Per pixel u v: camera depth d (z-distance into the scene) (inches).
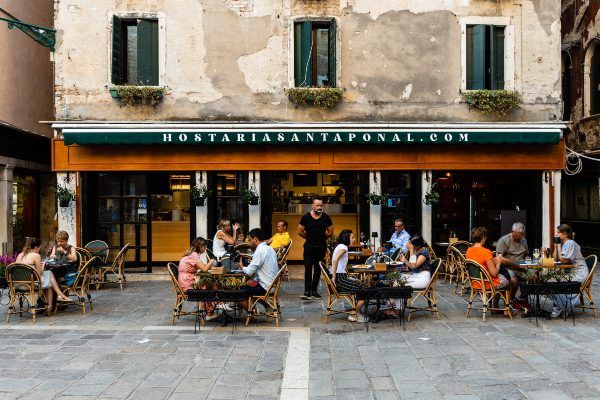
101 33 513.3
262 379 232.2
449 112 525.7
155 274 525.0
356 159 523.8
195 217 522.3
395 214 537.0
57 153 512.4
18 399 209.2
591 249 711.7
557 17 531.2
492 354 262.5
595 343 279.7
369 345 283.1
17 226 630.5
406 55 524.7
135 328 324.5
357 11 522.3
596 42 651.5
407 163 524.7
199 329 320.5
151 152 516.4
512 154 528.4
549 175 533.3
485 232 350.6
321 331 314.7
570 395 207.0
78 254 419.2
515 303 362.3
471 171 547.2
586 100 672.4
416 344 283.4
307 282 410.6
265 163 519.8
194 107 518.9
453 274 476.7
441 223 585.9
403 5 524.1
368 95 523.8
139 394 215.0
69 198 506.6
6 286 356.2
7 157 584.1
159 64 515.8
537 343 280.7
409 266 354.9
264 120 520.7
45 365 251.6
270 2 520.4
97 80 513.7
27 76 633.6
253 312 333.1
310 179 565.9
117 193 539.2
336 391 217.6
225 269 359.9
